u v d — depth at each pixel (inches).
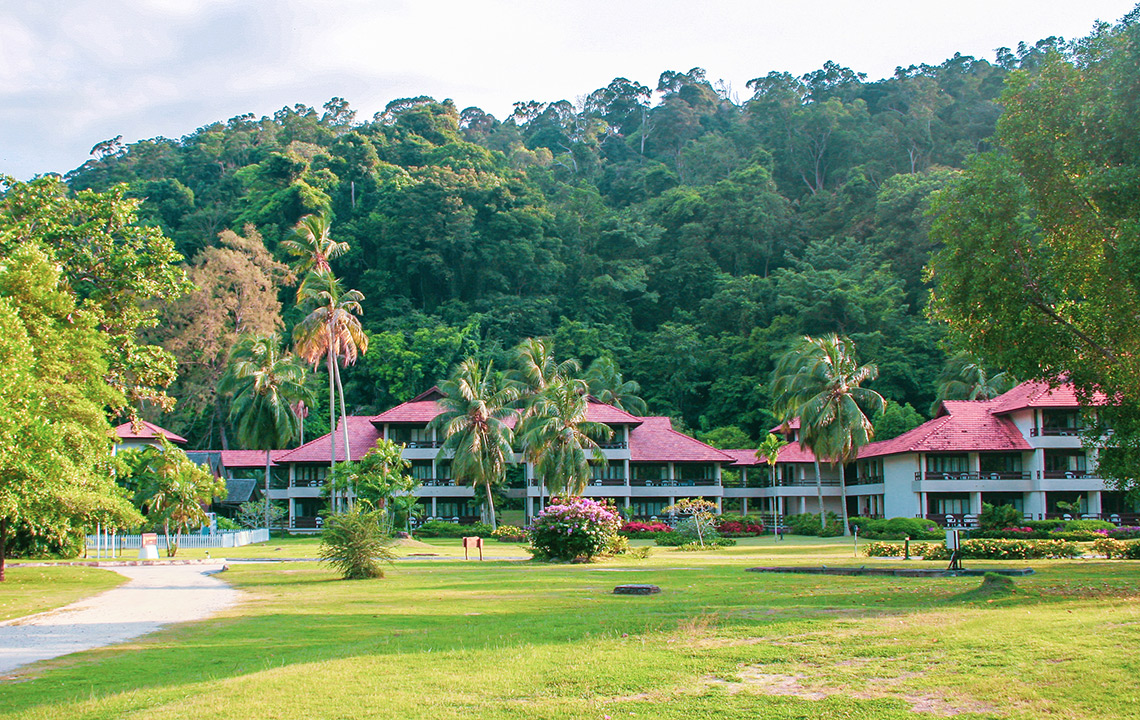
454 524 2367.1
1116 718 309.4
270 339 2657.5
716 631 486.3
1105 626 458.0
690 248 4185.5
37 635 589.9
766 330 3486.7
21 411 839.7
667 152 5753.0
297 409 2896.2
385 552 1065.5
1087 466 2261.3
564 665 406.0
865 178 4202.8
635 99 6569.9
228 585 989.2
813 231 4242.1
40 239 1207.6
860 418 2299.5
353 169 4347.9
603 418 2625.5
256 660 465.1
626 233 4229.8
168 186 4320.9
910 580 831.7
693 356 3619.6
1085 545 1387.8
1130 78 762.8
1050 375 895.7
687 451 2669.8
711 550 1678.2
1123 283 763.4
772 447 2650.1
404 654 445.4
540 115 6742.1
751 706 335.0
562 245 4200.3
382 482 2108.8
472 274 4106.8
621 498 2667.3
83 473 995.9
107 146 5733.3
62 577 1115.9
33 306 982.4
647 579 925.8
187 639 555.2
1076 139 791.1
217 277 3238.2
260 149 4820.4
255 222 4025.6
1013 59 4707.2
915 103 4515.3
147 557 1526.8
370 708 342.0
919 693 347.9
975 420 2388.0
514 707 340.5
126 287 1290.6
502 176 4466.0
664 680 375.9
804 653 418.3
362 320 3909.9
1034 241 868.0
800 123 4862.2
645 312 4215.1
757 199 4185.5
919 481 2305.6
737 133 5206.7
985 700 335.3
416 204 3951.8
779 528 2383.1
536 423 2234.3
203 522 1665.8
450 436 2361.0
